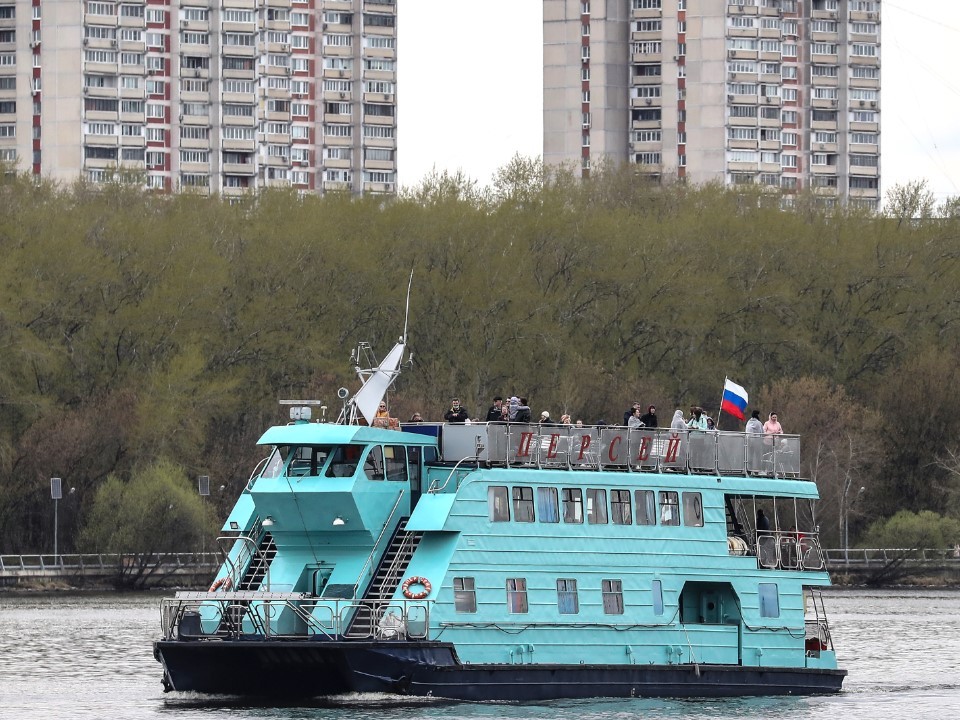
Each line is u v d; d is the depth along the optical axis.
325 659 188.75
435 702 190.62
